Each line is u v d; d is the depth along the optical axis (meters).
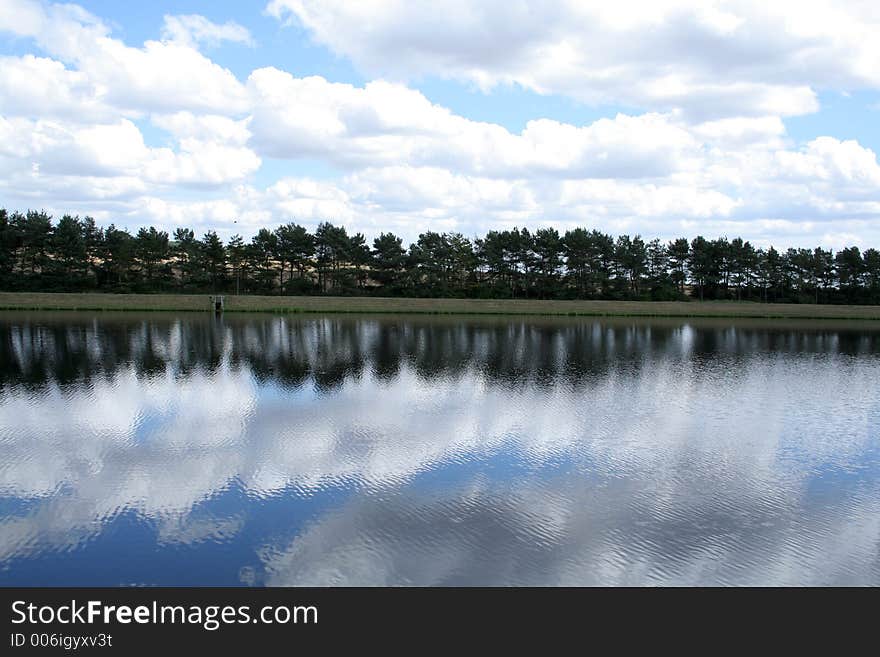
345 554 14.41
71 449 21.69
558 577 13.63
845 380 39.56
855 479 20.28
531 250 116.31
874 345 60.72
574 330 71.81
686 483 19.59
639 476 20.16
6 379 34.25
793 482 19.91
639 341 61.38
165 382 34.12
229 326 66.44
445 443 23.30
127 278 103.50
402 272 112.38
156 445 22.31
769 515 17.16
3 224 97.19
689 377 39.88
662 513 17.11
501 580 13.49
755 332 73.50
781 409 30.77
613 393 33.88
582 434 25.12
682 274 119.56
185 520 16.05
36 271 100.00
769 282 117.81
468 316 88.69
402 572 13.72
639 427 26.53
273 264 113.00
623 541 15.36
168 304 86.12
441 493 18.19
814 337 68.50
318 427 25.17
